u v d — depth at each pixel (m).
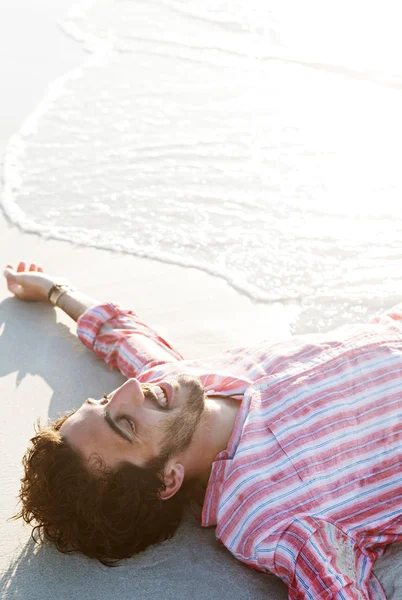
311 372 2.82
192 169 4.94
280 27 6.71
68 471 2.51
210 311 3.85
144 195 4.73
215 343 3.65
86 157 5.14
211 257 4.20
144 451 2.56
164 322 3.80
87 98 5.85
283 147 5.09
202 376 2.94
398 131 5.18
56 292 3.80
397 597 2.52
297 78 5.96
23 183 4.92
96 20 7.12
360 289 3.88
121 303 3.93
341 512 2.59
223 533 2.63
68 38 6.81
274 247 4.22
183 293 3.98
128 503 2.55
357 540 2.58
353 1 7.14
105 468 2.52
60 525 2.56
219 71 6.16
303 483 2.59
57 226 4.53
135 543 2.64
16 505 2.84
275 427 2.68
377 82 5.80
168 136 5.32
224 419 2.78
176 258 4.21
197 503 2.86
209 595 2.59
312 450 2.63
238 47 6.48
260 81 5.96
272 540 2.52
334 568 2.42
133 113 5.63
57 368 3.54
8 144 5.30
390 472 2.70
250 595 2.59
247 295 3.93
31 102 5.82
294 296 3.89
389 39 6.39
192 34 6.76
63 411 3.30
